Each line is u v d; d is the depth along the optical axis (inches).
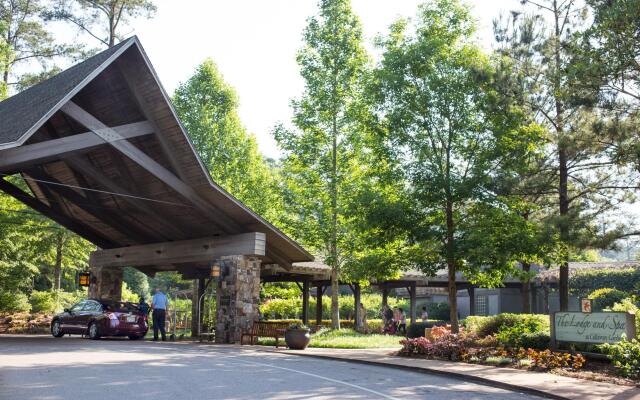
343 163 1077.1
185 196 831.1
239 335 868.0
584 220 673.6
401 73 746.2
